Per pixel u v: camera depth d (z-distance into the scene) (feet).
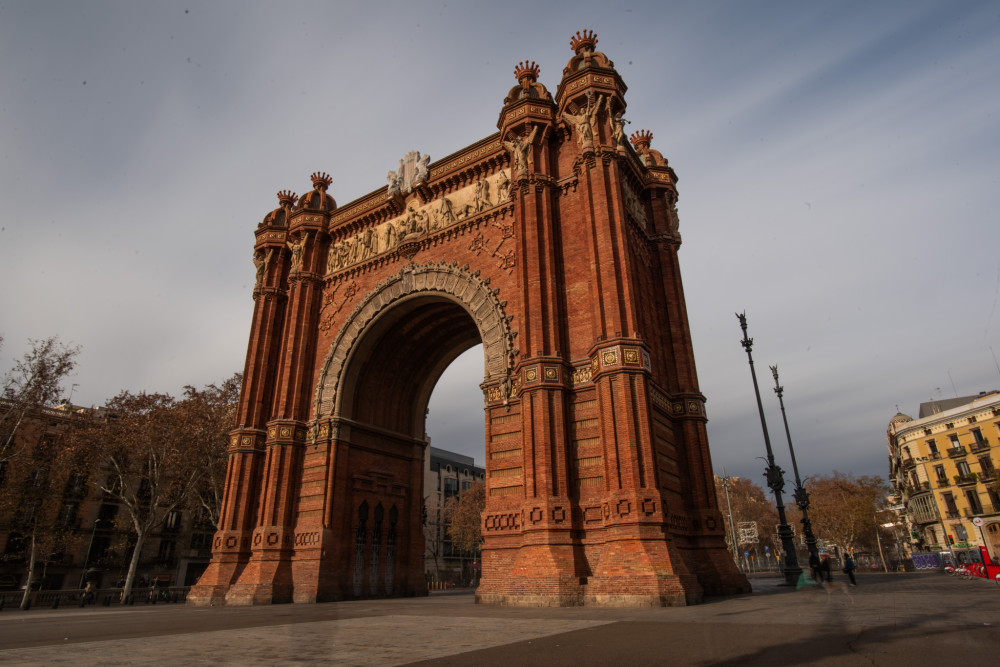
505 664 30.40
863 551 372.79
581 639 39.65
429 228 123.03
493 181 117.50
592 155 101.09
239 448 125.80
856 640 33.50
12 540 211.20
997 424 238.68
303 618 66.69
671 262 118.52
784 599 72.79
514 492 91.40
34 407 159.94
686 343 111.34
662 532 76.64
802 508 132.16
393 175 133.49
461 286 112.27
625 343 87.04
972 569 119.96
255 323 137.28
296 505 117.29
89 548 229.25
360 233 136.36
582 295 97.71
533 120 109.09
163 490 179.11
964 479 246.06
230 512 120.78
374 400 130.93
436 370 144.15
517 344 100.37
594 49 111.86
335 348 126.52
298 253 137.90
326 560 109.19
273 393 133.49
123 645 41.75
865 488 257.14
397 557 126.72
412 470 136.77
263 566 110.11
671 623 48.11
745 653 31.04
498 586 86.69
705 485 100.12
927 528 267.59
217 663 32.27
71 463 175.11
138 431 165.99
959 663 25.32
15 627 62.75
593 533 83.15
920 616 44.32
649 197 124.06
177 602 168.96
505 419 96.68
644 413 83.46
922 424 265.95
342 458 118.21
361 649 37.40
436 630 48.24
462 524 304.71
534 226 101.60
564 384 91.56
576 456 88.53
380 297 124.47
